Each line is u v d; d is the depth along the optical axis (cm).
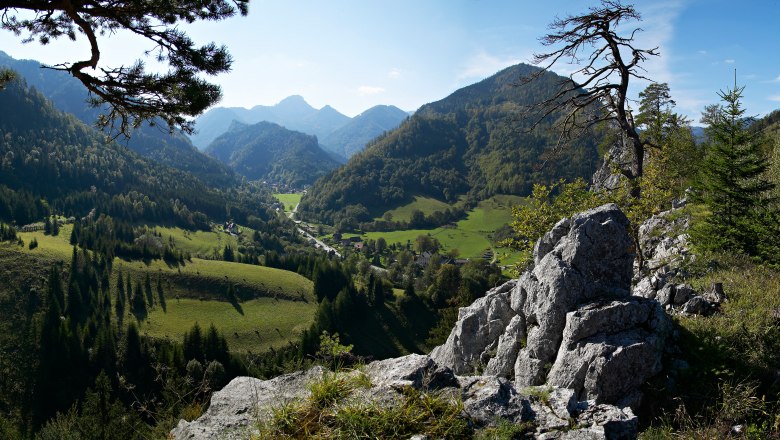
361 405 541
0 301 10506
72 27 1130
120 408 2756
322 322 10500
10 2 801
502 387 595
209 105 984
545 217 2172
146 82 932
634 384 907
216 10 1044
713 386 875
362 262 16338
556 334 1074
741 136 1733
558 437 527
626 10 2002
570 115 2350
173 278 13150
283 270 15400
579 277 1105
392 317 11650
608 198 2122
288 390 630
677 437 739
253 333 11044
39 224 18125
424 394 561
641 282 1550
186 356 8556
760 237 1561
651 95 4112
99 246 14400
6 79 1080
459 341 1462
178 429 584
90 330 10012
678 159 2830
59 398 8062
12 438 4978
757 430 721
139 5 950
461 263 15588
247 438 533
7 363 8662
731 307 1171
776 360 937
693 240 1717
